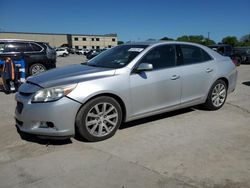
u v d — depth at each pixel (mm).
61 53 50000
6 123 5613
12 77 8859
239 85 10062
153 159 3934
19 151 4262
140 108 4961
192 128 5152
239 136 4758
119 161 3891
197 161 3854
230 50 21406
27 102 4281
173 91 5355
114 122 4711
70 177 3496
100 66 5152
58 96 4160
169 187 3252
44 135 4227
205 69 5867
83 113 4332
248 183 3316
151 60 5125
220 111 6262
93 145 4438
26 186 3324
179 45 5629
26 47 12258
